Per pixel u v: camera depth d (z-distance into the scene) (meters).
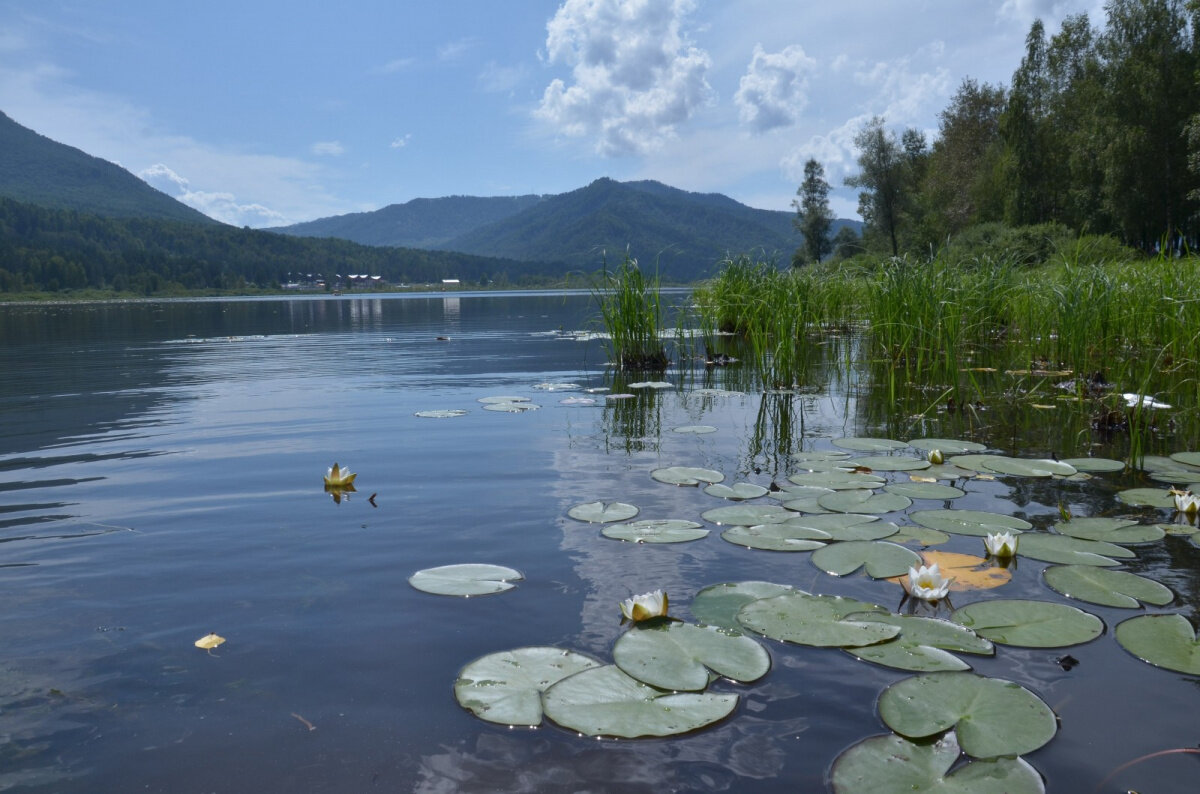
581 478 3.11
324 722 1.34
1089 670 1.50
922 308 6.32
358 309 31.03
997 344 8.12
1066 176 29.91
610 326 7.71
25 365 8.31
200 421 4.58
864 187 41.25
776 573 2.06
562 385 6.24
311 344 11.45
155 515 2.63
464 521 2.53
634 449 3.68
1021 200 29.55
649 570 2.07
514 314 22.83
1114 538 2.28
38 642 1.66
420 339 12.29
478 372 7.31
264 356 9.30
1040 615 1.74
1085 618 1.73
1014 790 1.12
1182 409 4.48
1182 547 2.20
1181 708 1.36
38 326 18.67
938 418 4.48
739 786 1.15
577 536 2.37
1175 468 3.16
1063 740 1.26
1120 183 26.20
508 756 1.23
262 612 1.82
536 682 1.46
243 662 1.57
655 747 1.26
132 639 1.68
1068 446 3.64
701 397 5.47
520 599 1.88
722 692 1.43
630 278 7.56
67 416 4.81
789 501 2.74
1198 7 25.31
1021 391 5.41
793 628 1.69
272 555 2.21
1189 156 23.52
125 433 4.21
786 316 6.14
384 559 2.17
